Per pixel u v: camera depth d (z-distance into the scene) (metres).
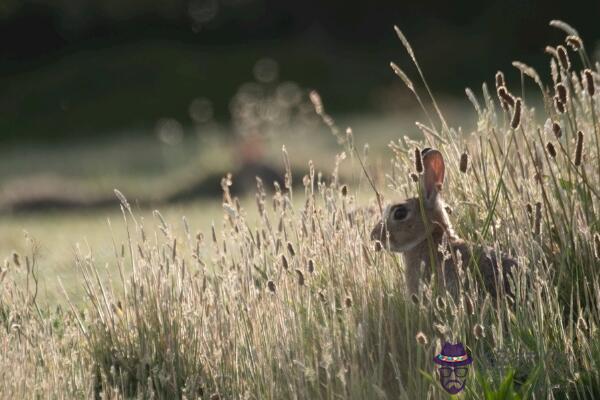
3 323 10.63
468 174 10.76
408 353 9.08
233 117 67.19
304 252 10.48
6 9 84.81
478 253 9.85
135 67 77.69
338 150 43.09
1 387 9.28
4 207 35.09
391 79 76.31
